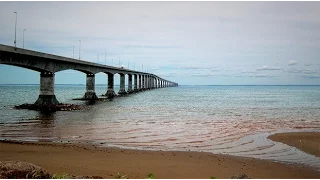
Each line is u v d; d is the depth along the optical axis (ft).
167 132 92.22
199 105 217.15
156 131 94.32
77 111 166.71
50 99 186.19
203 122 118.42
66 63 211.00
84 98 271.69
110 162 53.78
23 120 123.54
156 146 70.69
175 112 162.91
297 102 250.37
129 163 53.01
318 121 122.72
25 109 171.12
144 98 313.53
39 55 161.58
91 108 187.21
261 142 75.72
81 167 50.08
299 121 122.52
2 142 73.46
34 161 54.49
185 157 58.44
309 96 374.43
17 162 45.88
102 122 117.60
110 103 235.40
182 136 84.84
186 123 115.03
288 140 78.18
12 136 83.71
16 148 66.08
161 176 42.14
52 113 153.99
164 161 54.75
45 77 186.29
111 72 335.06
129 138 81.35
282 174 46.88
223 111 169.17
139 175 43.73
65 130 95.76
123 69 378.94
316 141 76.84
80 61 227.81
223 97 346.95
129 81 470.80
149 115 146.61
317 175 47.21
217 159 57.11
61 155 59.67
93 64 256.93
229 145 72.18
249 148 68.69
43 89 185.88
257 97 348.38
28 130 95.55
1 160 55.01
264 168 51.06
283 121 122.31
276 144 73.20
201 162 54.19
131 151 64.08
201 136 84.99
